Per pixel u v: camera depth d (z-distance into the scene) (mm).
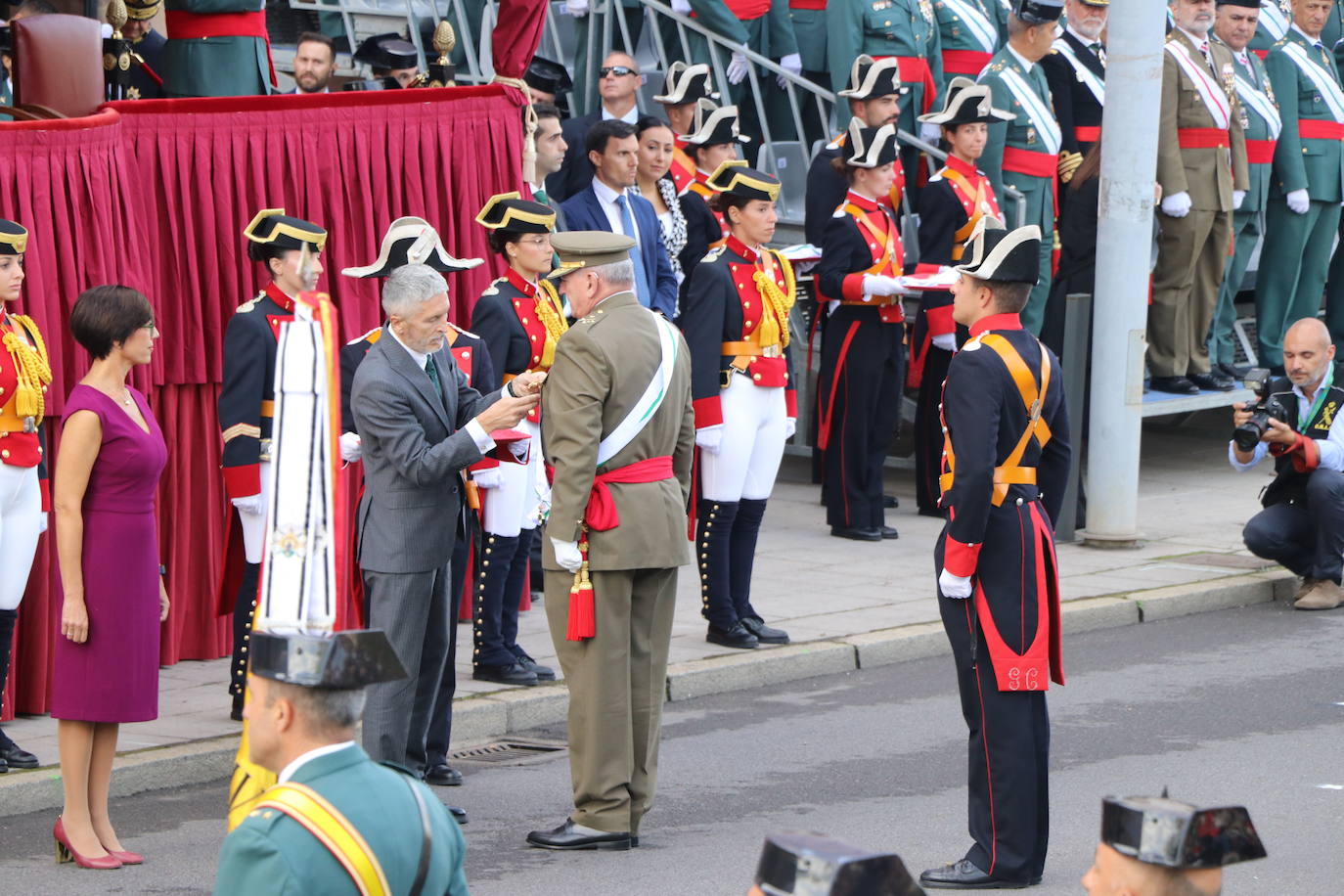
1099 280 38938
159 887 20672
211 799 24219
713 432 30453
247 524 26219
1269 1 52562
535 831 22562
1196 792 24484
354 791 11102
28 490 24016
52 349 26109
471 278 31828
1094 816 23594
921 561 38156
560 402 21859
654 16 45250
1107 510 39531
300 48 37250
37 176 25797
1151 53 37562
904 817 23562
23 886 20609
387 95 30500
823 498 42062
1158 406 44062
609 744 22109
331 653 11148
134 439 21266
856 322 39156
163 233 28359
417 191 31000
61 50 27688
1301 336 35781
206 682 28719
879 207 39219
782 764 25984
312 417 12375
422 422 22484
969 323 21203
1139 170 38125
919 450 42719
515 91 32250
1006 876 20812
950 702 29484
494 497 28344
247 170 29156
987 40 46406
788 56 45375
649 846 22406
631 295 22281
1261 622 35125
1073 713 28516
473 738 27344
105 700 21094
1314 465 35781
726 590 31172
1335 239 49438
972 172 40062
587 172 39438
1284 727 27797
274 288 26578
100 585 21094
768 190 31281
